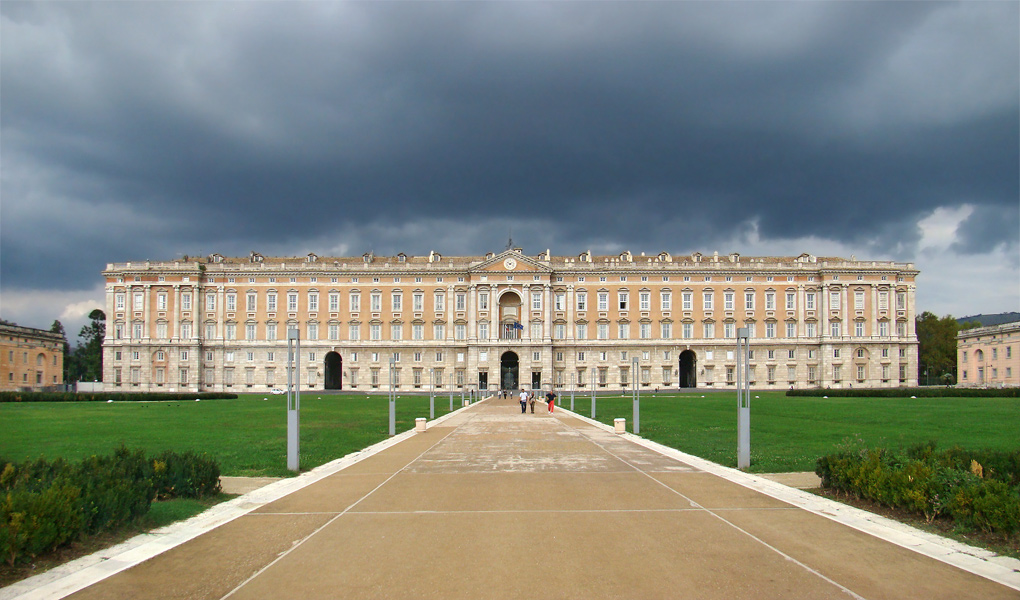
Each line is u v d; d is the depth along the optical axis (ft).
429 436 143.95
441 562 48.21
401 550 51.39
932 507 59.98
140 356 462.19
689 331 473.26
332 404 298.97
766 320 472.44
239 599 41.27
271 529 58.44
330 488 78.33
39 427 166.91
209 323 469.57
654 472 89.40
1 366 462.60
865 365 467.93
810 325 472.85
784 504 67.82
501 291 468.34
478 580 44.19
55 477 64.03
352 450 117.19
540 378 462.19
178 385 460.14
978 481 61.41
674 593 41.65
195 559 49.62
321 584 43.75
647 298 475.31
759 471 90.02
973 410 218.59
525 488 77.36
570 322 473.26
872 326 469.98
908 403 270.26
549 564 47.62
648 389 467.93
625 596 41.14
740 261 485.56
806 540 53.88
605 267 476.13
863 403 274.98
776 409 233.35
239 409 255.50
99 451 114.32
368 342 470.39
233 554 50.78
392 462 100.89
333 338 471.21
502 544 52.85
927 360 597.11
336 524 60.13
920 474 62.59
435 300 474.49
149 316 464.65
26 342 494.18
